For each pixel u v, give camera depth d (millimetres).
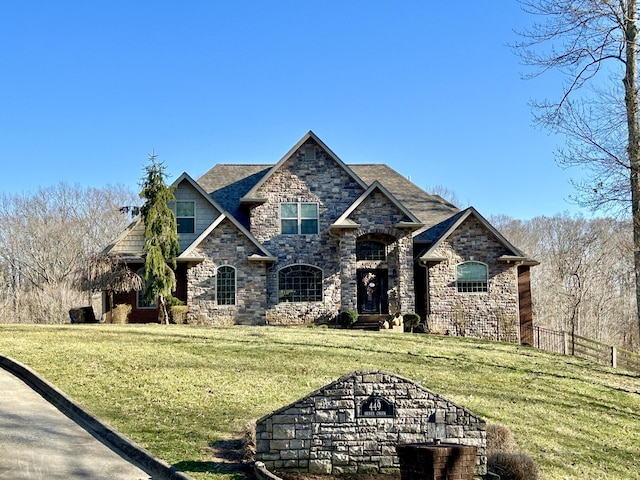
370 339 25531
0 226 62344
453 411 12039
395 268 33812
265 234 33750
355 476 11484
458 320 33094
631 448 15594
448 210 37062
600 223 62562
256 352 20984
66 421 12938
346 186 34344
